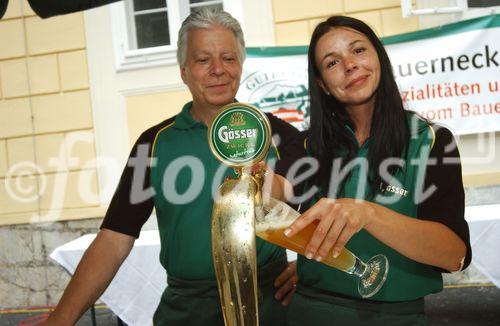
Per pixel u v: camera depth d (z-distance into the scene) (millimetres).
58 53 4746
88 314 4355
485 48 4246
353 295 1153
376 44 1210
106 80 4723
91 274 1281
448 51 4285
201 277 1388
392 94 1202
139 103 4719
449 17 4387
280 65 4430
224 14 1410
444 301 4043
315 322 1185
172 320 1417
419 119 1220
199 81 1390
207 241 1382
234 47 1396
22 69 4777
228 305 715
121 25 4680
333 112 1271
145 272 3055
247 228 716
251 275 705
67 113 4773
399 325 1132
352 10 4480
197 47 1372
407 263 1137
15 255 4828
